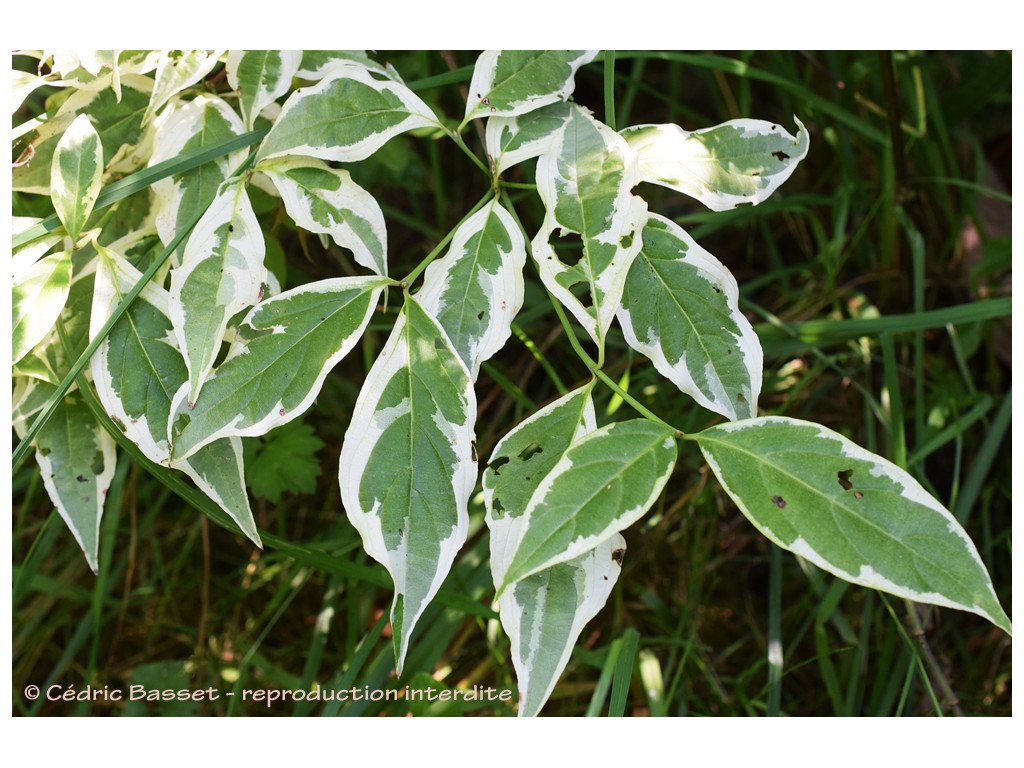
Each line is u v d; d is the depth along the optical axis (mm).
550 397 1199
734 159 619
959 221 1193
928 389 1180
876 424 1148
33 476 1040
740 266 1379
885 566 472
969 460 1163
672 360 587
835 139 1199
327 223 611
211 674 1054
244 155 664
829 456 502
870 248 1255
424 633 917
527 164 1271
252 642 1116
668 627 1059
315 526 1201
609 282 560
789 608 1147
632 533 1099
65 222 619
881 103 1241
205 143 679
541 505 483
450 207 1328
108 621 1144
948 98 1200
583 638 1097
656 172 619
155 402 611
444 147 1339
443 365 561
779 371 1194
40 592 1137
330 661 1104
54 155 625
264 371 561
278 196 817
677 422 1134
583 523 479
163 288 642
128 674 1106
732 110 1306
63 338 646
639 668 1062
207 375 558
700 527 1087
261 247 604
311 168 627
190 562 1188
